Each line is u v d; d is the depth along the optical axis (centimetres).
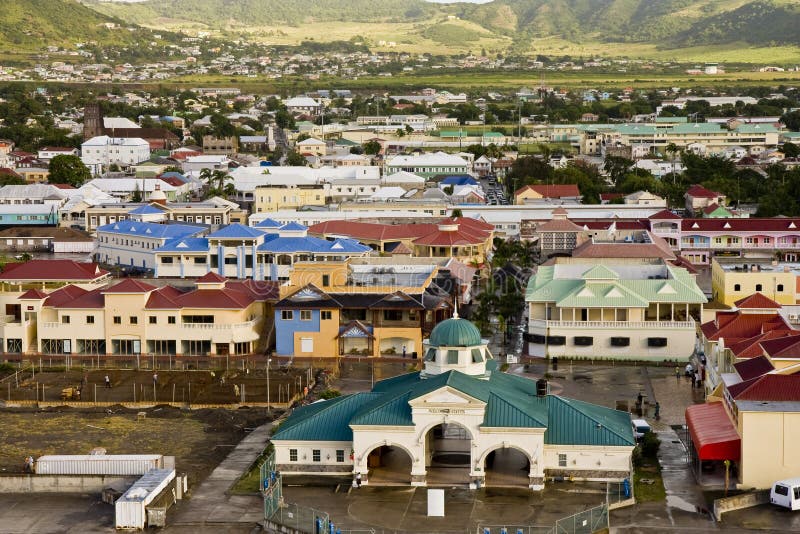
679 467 16150
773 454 14838
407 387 16138
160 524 14450
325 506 14725
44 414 19500
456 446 16700
